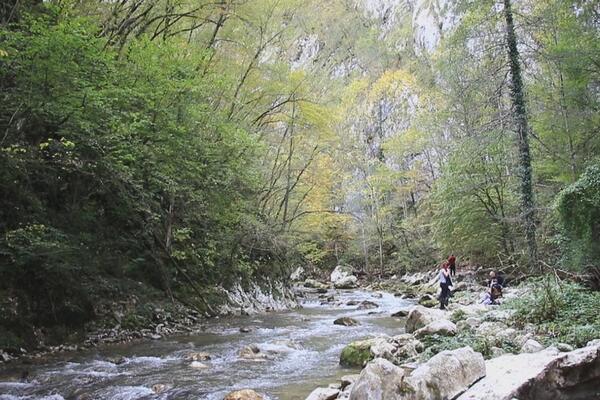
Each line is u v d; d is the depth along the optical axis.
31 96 9.72
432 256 38.50
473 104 22.78
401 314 17.42
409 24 75.00
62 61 9.43
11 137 10.56
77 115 10.45
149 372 8.84
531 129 19.94
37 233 10.63
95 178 13.01
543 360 6.19
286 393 7.37
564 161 20.59
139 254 15.55
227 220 19.23
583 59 18.25
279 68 23.56
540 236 16.45
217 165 16.58
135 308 13.59
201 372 8.85
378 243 45.38
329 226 38.47
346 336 13.00
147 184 15.38
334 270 44.34
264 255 22.83
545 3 21.77
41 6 11.83
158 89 12.81
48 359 9.85
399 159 44.75
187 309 16.09
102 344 11.63
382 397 5.20
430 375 5.68
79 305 11.83
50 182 12.44
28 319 10.49
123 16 17.59
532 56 18.86
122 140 12.40
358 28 79.06
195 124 14.94
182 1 18.31
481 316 11.70
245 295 19.88
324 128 26.00
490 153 20.98
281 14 23.41
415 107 51.09
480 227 24.44
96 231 14.03
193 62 15.34
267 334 13.45
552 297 10.41
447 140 35.59
